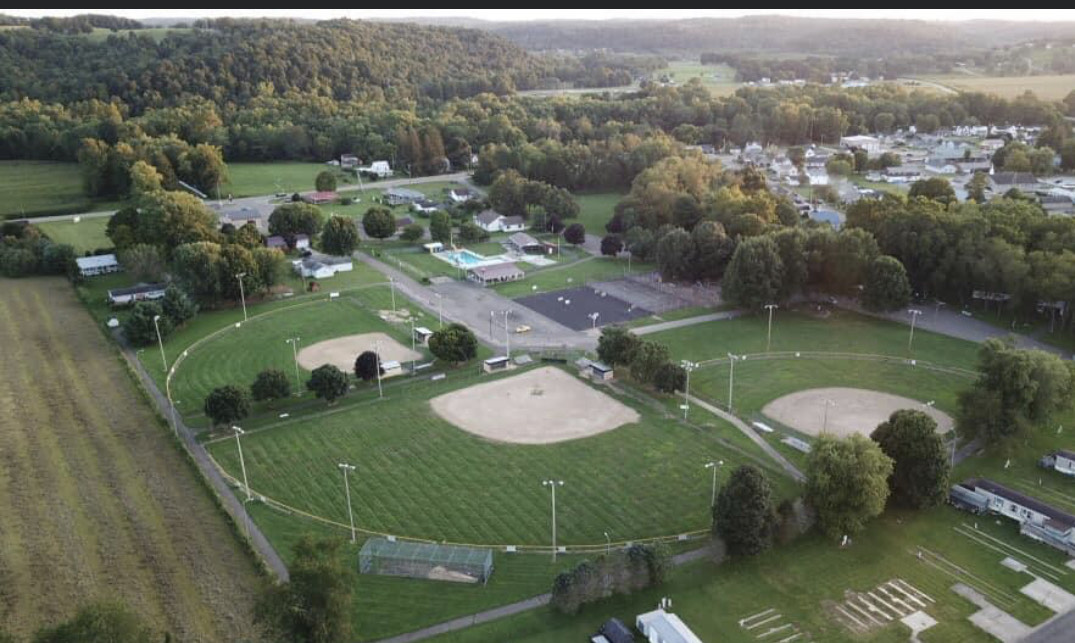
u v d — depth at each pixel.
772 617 81.38
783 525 92.75
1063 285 152.62
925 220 178.88
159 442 119.81
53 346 159.12
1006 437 111.00
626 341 141.00
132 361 152.00
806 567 89.31
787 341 160.25
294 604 72.69
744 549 88.50
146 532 96.62
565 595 81.12
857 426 122.50
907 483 98.19
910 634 78.69
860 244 176.00
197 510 101.56
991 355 113.69
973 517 98.62
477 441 119.88
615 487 106.50
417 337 164.00
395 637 78.88
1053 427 121.44
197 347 159.25
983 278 168.50
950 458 110.38
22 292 195.00
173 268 191.62
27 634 78.81
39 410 130.25
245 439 121.94
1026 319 166.88
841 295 186.62
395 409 131.50
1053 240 167.50
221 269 180.75
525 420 126.69
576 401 133.75
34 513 100.56
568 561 91.06
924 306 179.38
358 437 121.88
